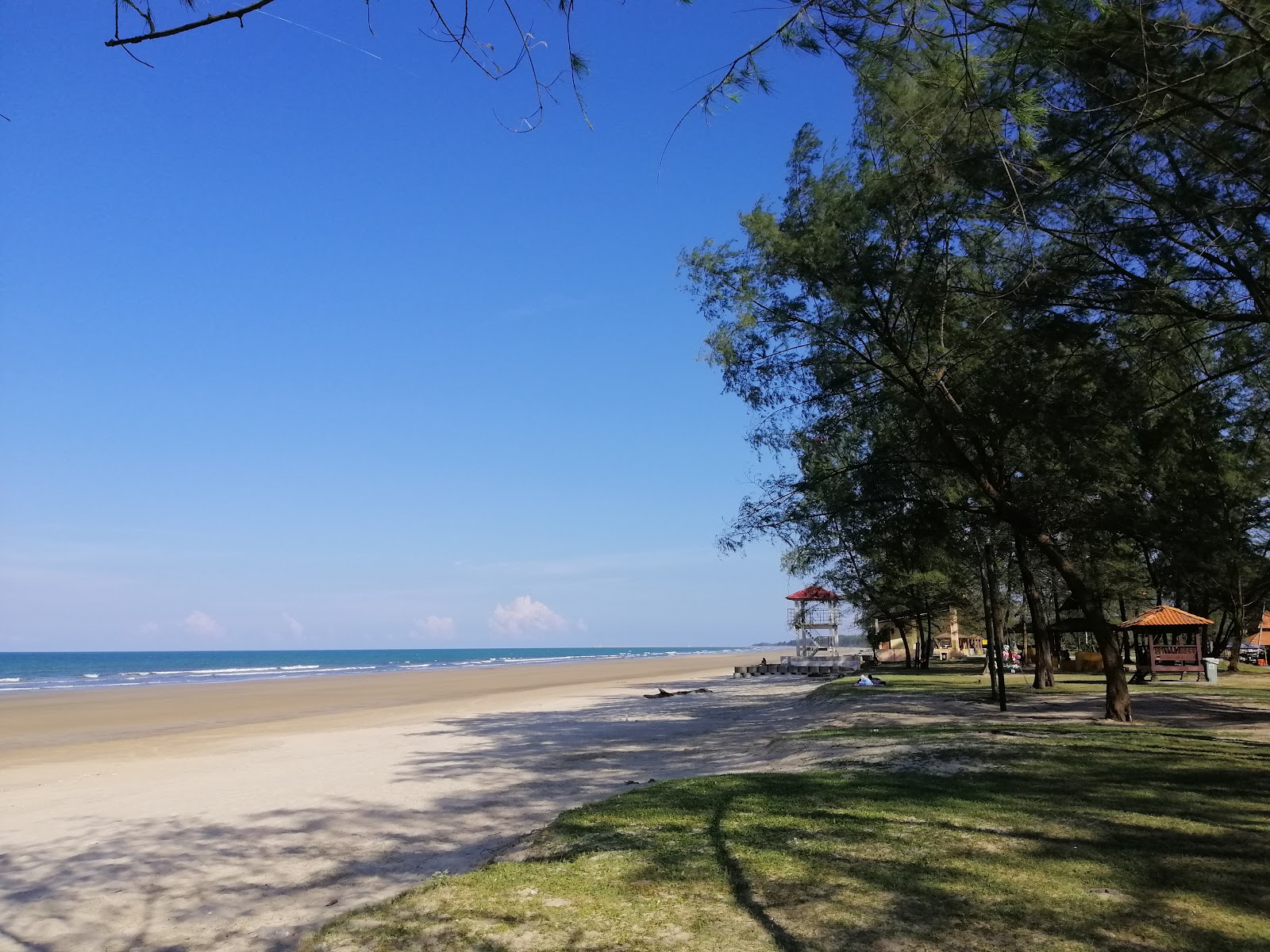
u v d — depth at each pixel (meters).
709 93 4.57
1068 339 11.09
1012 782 9.16
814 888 5.68
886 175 13.58
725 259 17.08
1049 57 6.11
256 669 100.44
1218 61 6.66
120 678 76.12
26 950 6.58
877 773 10.18
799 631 52.94
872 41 4.93
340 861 8.89
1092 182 9.05
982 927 4.87
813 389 17.28
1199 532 15.35
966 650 66.44
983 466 17.30
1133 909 5.05
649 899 5.62
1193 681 27.36
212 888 8.09
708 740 18.05
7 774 17.42
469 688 49.97
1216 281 9.59
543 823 10.23
